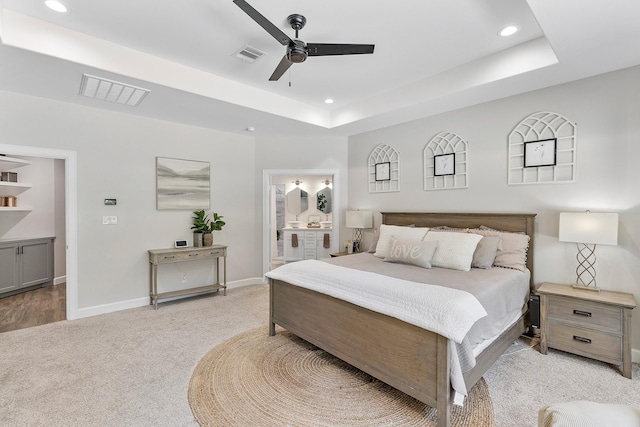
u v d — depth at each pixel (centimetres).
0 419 193
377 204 479
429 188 412
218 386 232
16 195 500
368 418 198
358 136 504
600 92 283
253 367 260
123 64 282
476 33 258
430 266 304
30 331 331
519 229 327
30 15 236
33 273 502
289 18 235
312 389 229
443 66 319
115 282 399
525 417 197
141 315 383
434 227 385
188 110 383
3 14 227
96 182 382
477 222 358
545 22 200
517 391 225
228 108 373
